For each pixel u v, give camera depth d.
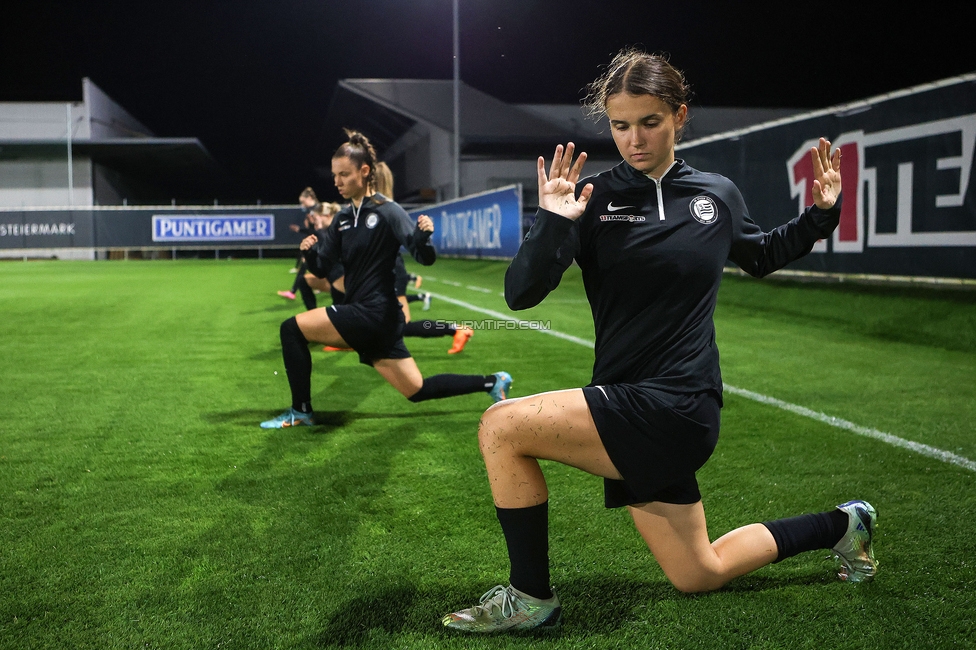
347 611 2.19
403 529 2.79
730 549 2.05
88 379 5.64
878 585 2.33
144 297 11.71
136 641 2.02
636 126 1.83
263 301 11.20
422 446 3.88
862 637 2.04
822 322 8.23
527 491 1.97
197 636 2.05
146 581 2.37
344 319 3.94
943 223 7.51
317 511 2.97
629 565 2.49
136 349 7.00
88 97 30.34
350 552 2.59
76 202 30.61
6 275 17.08
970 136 7.18
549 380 5.62
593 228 1.90
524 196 32.34
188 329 8.29
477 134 33.69
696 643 2.02
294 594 2.29
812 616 2.15
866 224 8.41
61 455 3.73
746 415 4.42
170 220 26.38
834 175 1.97
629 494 1.99
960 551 2.57
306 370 4.20
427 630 2.09
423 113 34.16
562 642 2.03
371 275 3.94
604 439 1.86
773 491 3.16
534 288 1.80
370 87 34.12
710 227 1.89
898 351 6.64
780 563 2.49
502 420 1.94
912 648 1.99
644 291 1.87
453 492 3.18
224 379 5.65
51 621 2.12
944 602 2.22
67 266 21.62
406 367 4.08
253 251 30.00
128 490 3.22
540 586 2.03
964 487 3.20
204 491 3.21
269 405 4.83
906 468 3.45
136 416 4.54
